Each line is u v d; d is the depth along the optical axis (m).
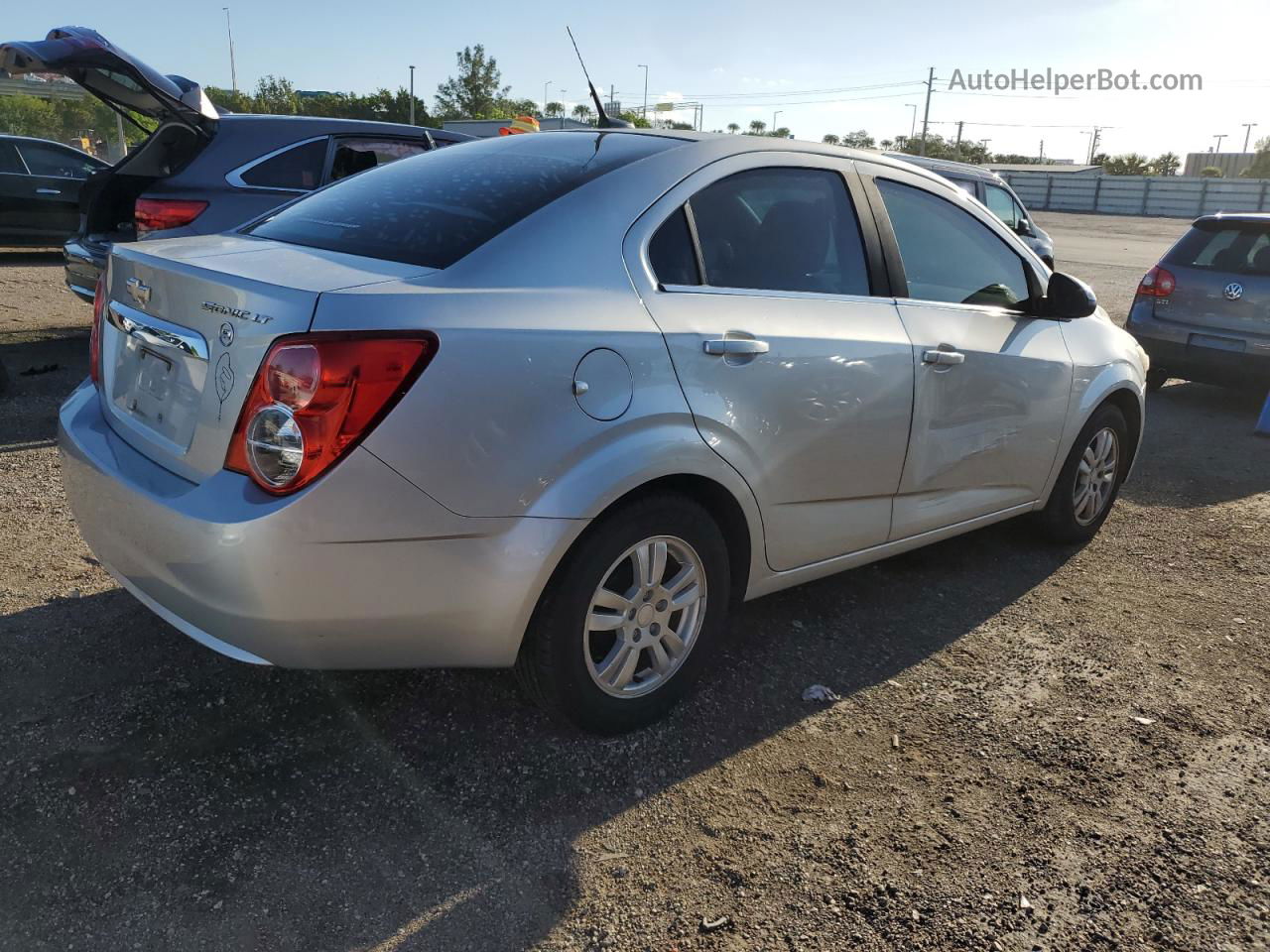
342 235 2.62
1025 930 2.09
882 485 3.20
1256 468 5.89
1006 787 2.58
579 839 2.31
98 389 2.85
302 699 2.81
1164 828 2.44
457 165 2.95
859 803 2.48
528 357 2.23
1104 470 4.37
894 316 3.16
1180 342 7.54
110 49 5.74
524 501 2.25
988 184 10.77
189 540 2.12
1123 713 2.98
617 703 2.64
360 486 2.06
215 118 6.50
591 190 2.60
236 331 2.15
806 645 3.32
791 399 2.79
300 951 1.94
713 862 2.25
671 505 2.56
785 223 2.97
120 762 2.48
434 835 2.29
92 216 6.91
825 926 2.07
